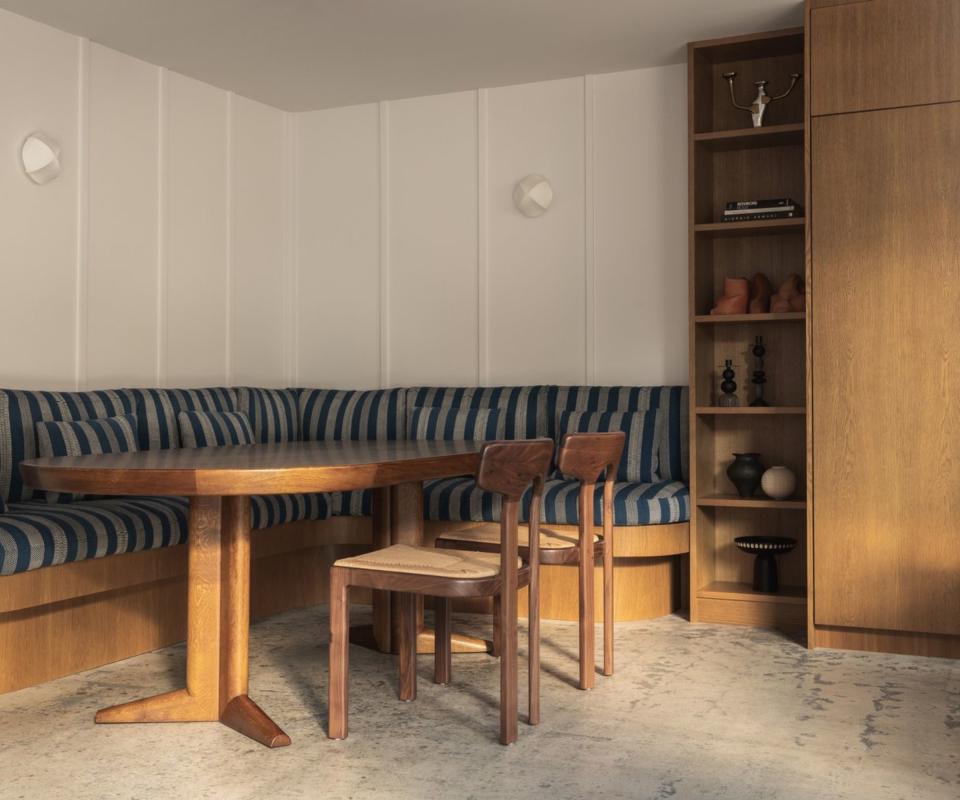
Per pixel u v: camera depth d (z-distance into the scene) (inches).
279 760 112.5
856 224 165.0
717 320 184.2
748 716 128.9
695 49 189.0
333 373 241.6
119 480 109.5
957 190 158.9
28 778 107.3
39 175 177.8
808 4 167.9
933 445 160.4
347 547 203.5
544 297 219.8
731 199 199.3
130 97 199.2
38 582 135.0
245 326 231.0
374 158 236.5
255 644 166.2
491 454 110.7
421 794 102.7
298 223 243.3
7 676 137.6
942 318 159.8
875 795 103.0
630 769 109.9
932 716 129.2
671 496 183.9
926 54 160.6
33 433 163.0
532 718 125.0
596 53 200.8
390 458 123.8
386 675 147.4
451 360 229.1
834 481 166.2
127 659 156.8
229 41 191.9
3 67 173.0
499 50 198.8
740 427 198.5
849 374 165.5
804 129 174.2
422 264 232.1
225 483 108.6
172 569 157.6
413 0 172.6
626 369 211.8
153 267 204.8
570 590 184.7
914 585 161.3
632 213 211.2
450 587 115.3
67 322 185.5
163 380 207.2
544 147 219.5
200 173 217.5
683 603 198.2
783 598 180.5
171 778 107.3
